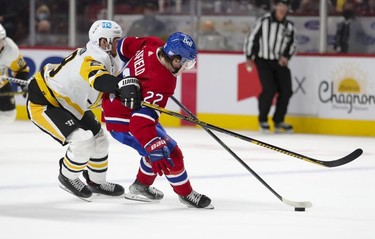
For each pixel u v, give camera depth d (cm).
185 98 2767
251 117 2702
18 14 3011
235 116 2717
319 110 2638
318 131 2642
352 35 2708
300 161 1969
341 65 2600
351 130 2600
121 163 1892
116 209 1342
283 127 2625
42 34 3003
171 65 1275
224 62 2717
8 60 1892
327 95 2625
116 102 1341
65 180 1396
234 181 1650
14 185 1575
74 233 1148
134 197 1422
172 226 1204
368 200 1455
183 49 1259
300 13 2766
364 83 2572
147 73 1275
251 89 2691
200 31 2870
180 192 1354
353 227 1211
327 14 2678
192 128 2739
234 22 2839
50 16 2989
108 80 1259
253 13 2823
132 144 1359
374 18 2686
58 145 2225
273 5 2798
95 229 1177
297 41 2775
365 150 2217
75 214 1295
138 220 1249
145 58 1288
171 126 2786
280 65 2591
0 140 2325
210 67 2733
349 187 1595
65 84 1328
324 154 2123
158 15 2903
